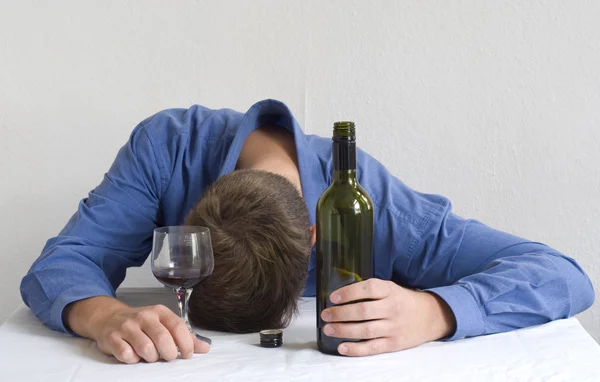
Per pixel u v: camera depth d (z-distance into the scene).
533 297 1.34
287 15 2.36
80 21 2.35
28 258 2.42
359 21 2.35
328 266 1.20
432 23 2.34
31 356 1.23
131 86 2.38
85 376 1.11
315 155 1.68
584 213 2.38
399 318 1.21
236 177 1.34
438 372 1.11
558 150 2.36
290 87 2.38
